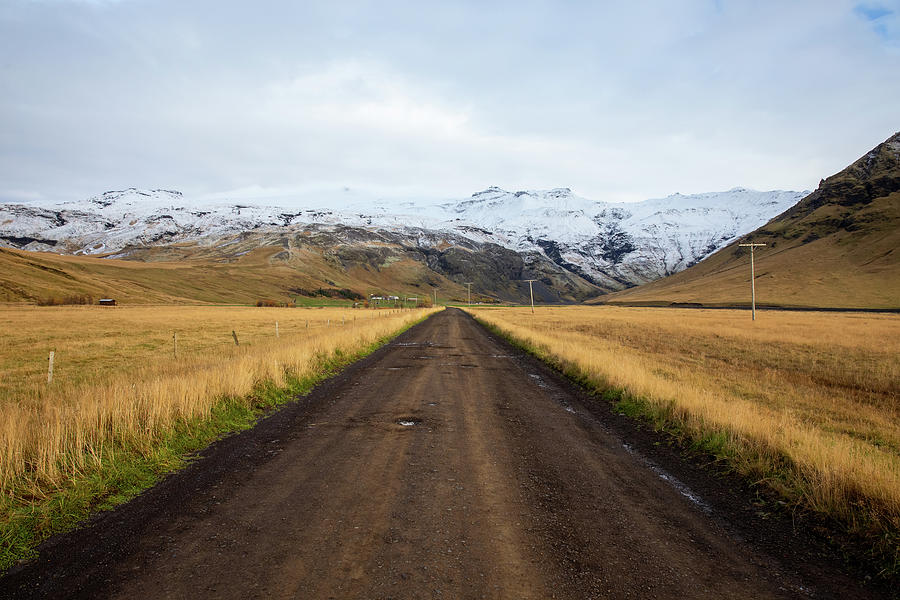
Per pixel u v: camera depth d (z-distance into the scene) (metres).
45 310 72.00
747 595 3.42
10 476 5.09
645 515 4.78
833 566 3.87
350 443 7.23
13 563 3.79
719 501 5.17
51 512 4.62
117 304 108.75
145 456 6.21
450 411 9.48
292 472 5.91
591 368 13.45
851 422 8.91
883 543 4.07
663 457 6.70
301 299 170.88
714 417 7.58
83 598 3.31
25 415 7.06
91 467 5.64
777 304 119.88
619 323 47.00
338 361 16.80
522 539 4.20
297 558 3.83
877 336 30.36
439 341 26.72
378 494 5.21
